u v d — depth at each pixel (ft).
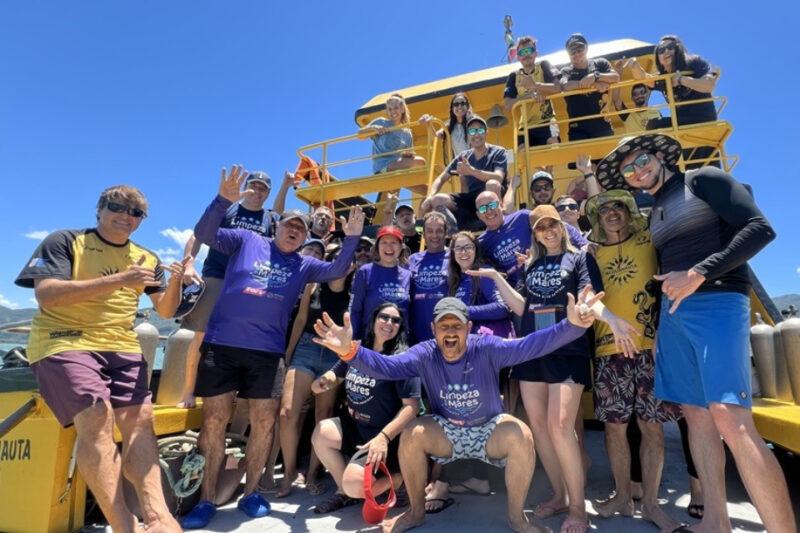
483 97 26.07
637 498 10.48
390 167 21.76
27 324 12.88
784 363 10.46
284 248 12.19
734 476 12.52
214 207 10.91
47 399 8.20
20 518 9.44
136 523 7.75
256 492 10.98
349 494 10.12
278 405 11.50
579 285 9.67
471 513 10.18
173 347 12.96
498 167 16.87
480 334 9.96
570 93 18.11
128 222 9.22
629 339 7.92
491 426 9.27
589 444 15.76
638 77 20.06
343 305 14.24
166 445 10.77
